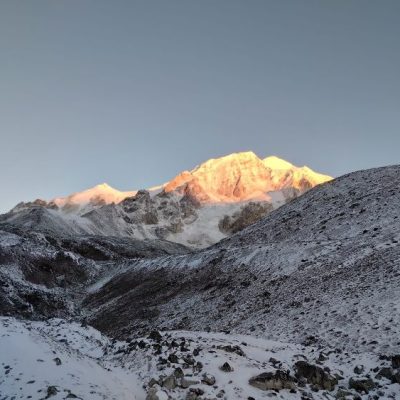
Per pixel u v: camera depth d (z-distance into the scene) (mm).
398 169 61875
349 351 21203
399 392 15500
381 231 41031
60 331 28297
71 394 12781
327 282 33438
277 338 26500
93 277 82625
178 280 54531
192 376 15633
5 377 13516
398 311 23734
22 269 69125
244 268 46375
